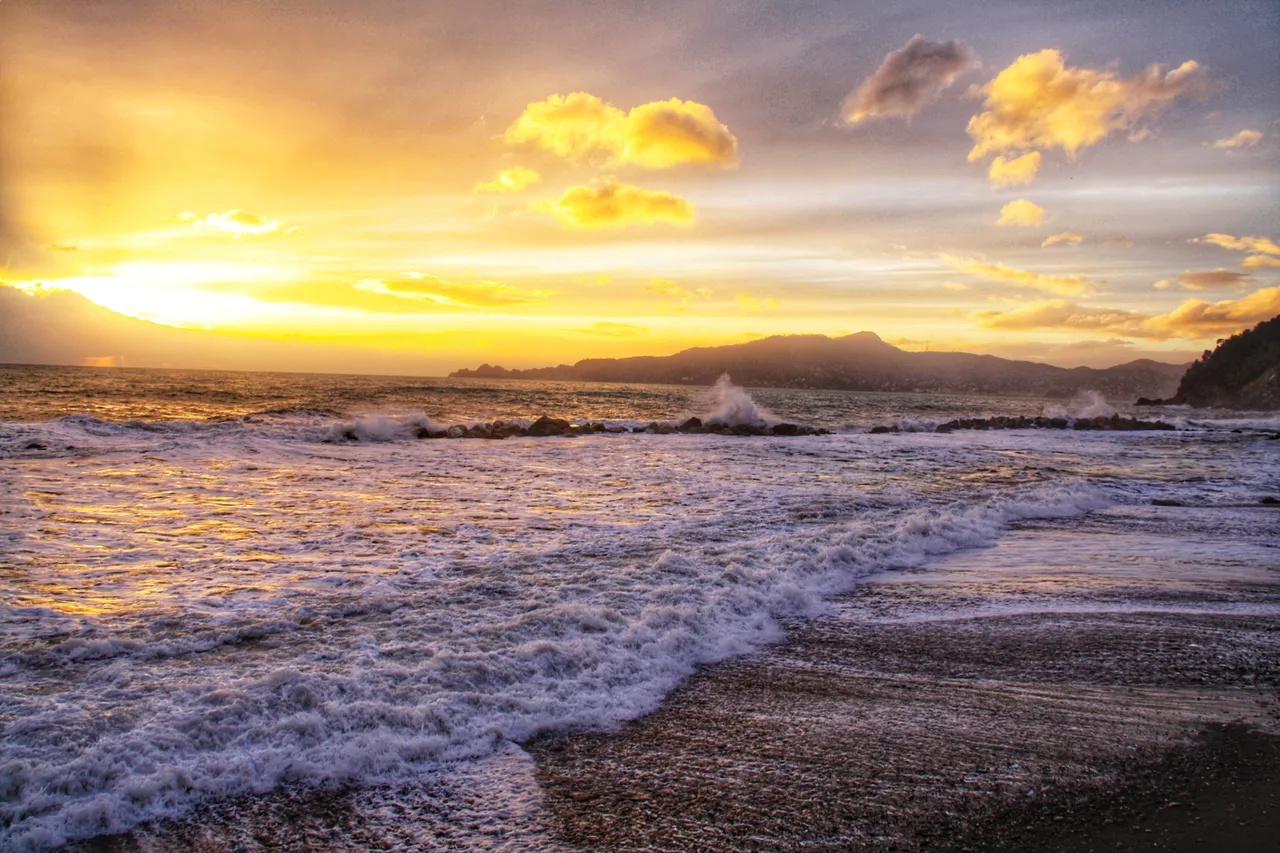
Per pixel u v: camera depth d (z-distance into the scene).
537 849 2.84
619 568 6.85
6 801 2.90
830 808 3.18
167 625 5.02
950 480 14.56
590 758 3.61
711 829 3.00
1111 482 14.73
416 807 3.13
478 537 8.25
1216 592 6.89
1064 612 6.23
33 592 5.70
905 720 4.12
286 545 7.62
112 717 3.53
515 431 23.61
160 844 2.82
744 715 4.16
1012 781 3.42
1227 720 4.13
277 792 3.19
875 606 6.40
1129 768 3.56
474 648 4.63
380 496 10.88
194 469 12.62
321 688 3.89
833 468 16.08
